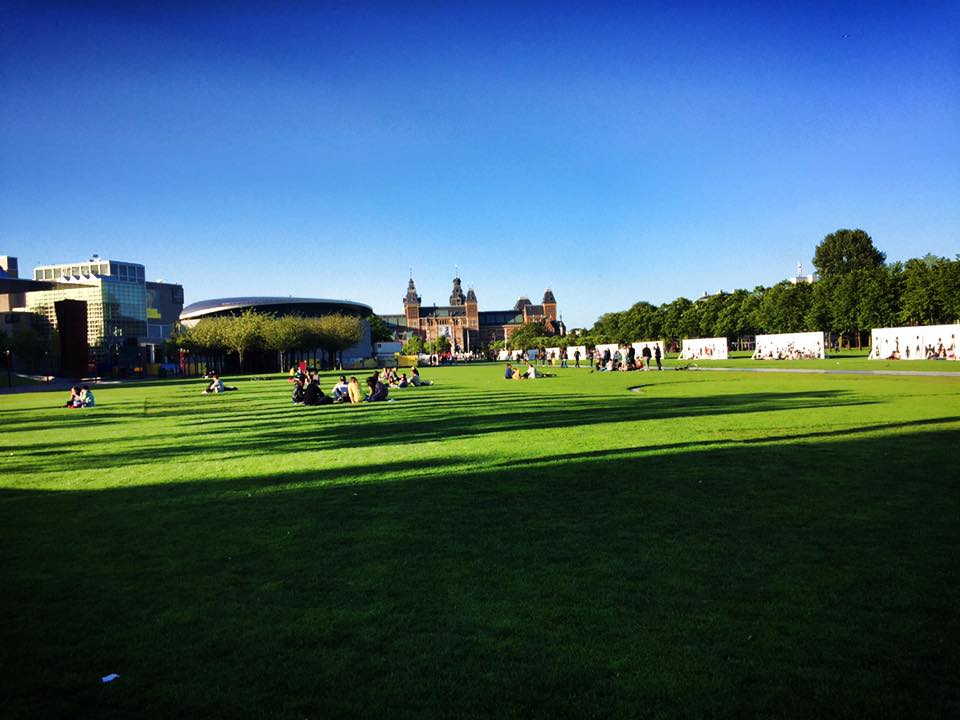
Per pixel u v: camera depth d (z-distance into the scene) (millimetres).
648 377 42656
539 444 13711
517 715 3793
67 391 54938
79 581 6105
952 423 14500
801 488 8742
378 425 18844
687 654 4395
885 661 4238
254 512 8531
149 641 4840
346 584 5805
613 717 3746
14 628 5113
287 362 108000
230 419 22875
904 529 6801
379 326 168125
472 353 171625
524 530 7246
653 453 11914
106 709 4016
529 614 5062
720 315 114625
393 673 4281
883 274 84625
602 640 4617
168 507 9023
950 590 5242
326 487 9961
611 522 7441
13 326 128250
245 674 4340
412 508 8406
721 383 33125
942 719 3643
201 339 92375
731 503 8086
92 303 153750
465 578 5844
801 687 3975
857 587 5355
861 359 58125
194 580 6039
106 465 13172
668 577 5703
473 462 11734
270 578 6020
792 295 99562
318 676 4285
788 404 20500
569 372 56812
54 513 8883
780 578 5594
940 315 71750
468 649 4555
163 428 20516
